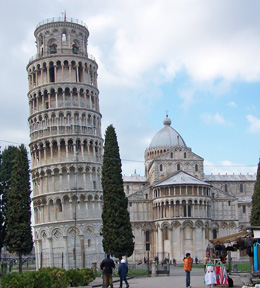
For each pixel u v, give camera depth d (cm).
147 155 17238
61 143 10950
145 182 16838
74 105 11150
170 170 14988
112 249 8369
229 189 16512
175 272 8531
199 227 13588
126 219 8562
